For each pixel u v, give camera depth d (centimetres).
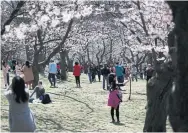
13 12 1143
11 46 3203
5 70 2138
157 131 828
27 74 1925
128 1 1852
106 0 1741
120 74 2559
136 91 2495
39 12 1227
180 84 500
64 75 3244
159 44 1956
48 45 3209
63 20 1239
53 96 1934
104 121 1366
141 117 1495
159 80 811
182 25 488
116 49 7294
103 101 1900
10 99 680
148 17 1695
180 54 495
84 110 1580
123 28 2666
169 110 520
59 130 1126
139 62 5638
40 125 1166
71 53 6281
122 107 1750
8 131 1011
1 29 1157
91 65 3562
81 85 2823
